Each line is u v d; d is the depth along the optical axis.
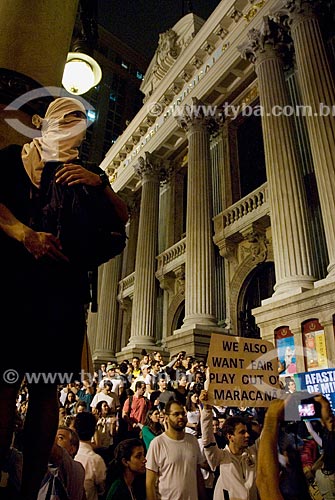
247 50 11.38
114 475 3.08
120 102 35.25
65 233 0.90
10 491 1.56
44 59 1.90
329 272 7.45
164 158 17.28
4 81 1.46
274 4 10.95
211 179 13.98
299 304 7.65
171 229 16.44
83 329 0.98
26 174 1.01
